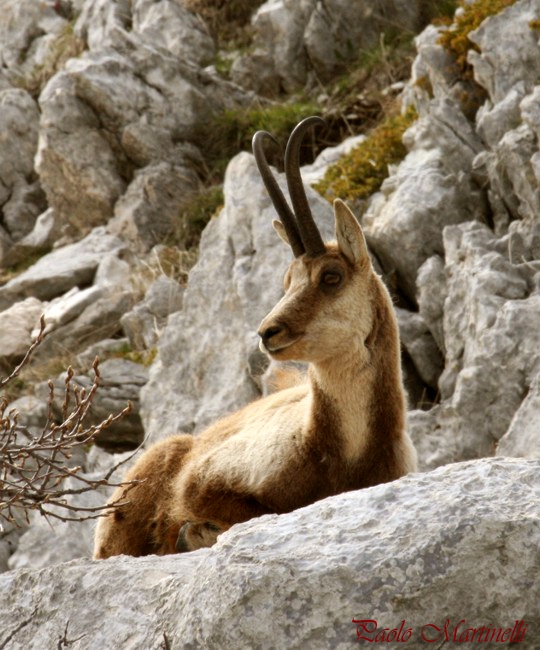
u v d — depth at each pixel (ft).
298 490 34.17
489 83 58.54
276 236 57.52
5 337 70.08
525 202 52.75
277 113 79.97
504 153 53.52
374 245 56.39
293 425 34.96
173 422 56.34
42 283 74.28
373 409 34.63
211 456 35.91
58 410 62.59
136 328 66.44
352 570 19.69
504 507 20.39
